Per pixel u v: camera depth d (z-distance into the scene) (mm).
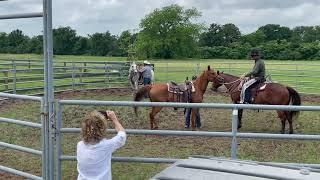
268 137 4422
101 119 3537
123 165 6629
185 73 34125
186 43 77688
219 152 7574
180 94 10039
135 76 18203
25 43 42062
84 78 20672
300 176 2270
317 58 63438
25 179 5832
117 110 12375
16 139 8312
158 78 28203
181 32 76125
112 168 6441
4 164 6547
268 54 66750
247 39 86438
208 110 13070
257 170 2354
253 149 7898
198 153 7492
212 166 2389
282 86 9875
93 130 3492
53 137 4477
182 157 7199
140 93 10211
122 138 3664
